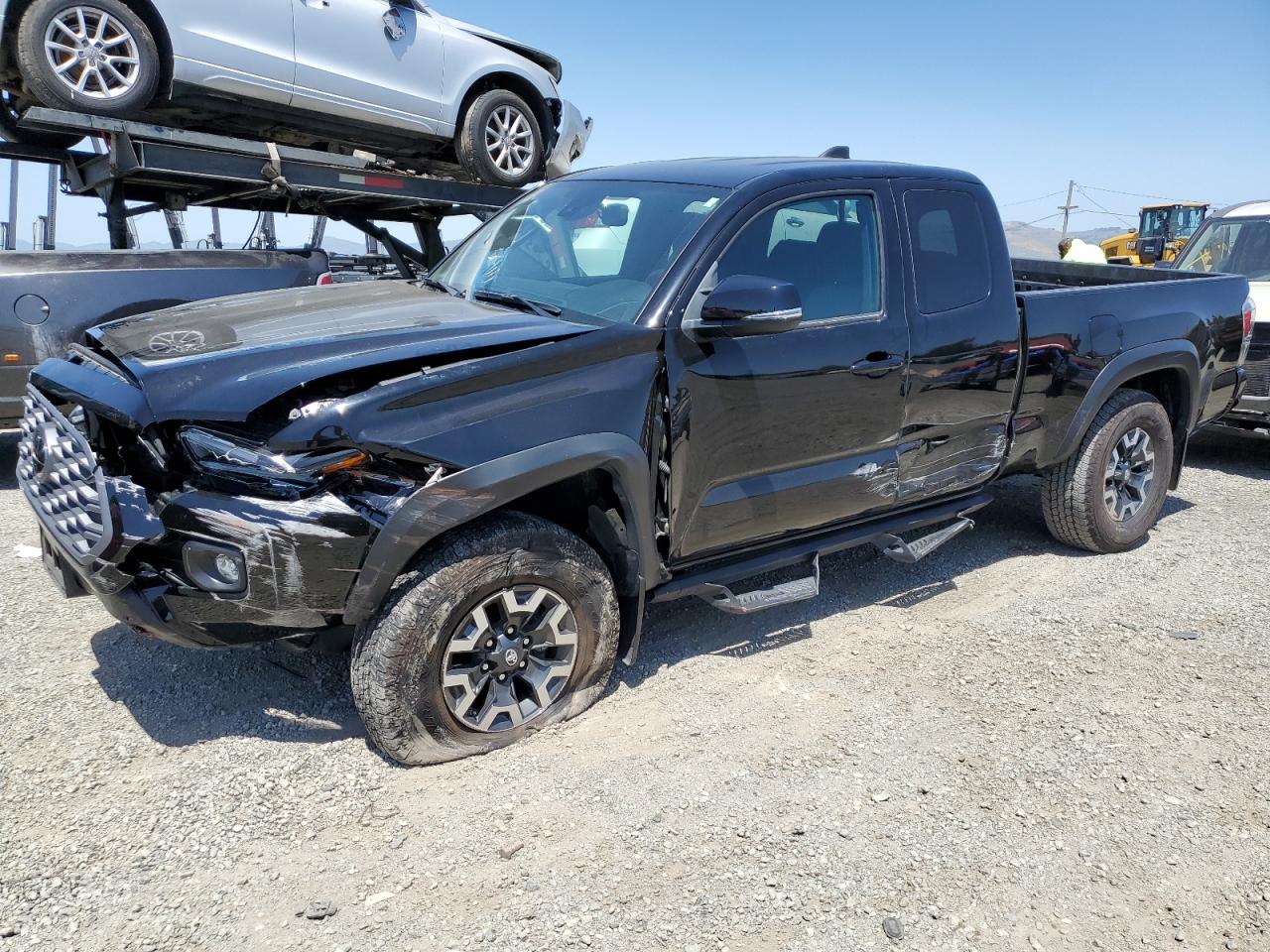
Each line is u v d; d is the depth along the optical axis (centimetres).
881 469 388
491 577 286
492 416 281
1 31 609
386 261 1018
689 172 381
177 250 661
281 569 260
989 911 239
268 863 250
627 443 305
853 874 251
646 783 288
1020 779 294
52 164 802
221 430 268
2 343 599
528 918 233
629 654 336
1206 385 522
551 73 941
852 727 323
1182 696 346
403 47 786
